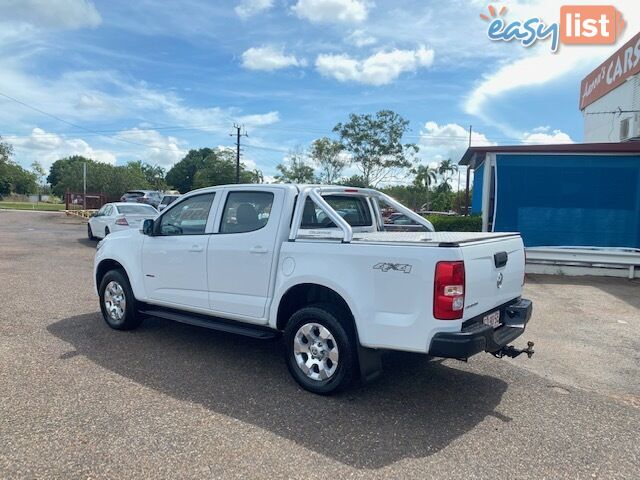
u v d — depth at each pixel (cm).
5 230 2203
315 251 438
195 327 655
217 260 512
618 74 1823
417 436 372
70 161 11638
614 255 1139
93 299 808
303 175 4734
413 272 382
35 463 321
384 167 3700
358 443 359
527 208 1243
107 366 500
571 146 1197
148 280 587
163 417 390
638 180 1188
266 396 436
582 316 783
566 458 346
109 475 310
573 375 524
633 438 379
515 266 479
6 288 886
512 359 566
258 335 483
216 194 536
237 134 5219
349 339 421
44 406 404
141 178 6656
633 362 570
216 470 318
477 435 377
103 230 1641
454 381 490
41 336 596
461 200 3750
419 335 381
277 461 331
